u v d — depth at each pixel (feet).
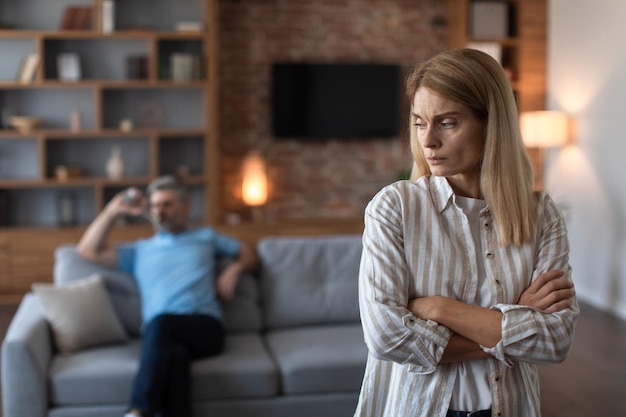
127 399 10.89
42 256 21.71
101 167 23.13
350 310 13.09
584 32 21.27
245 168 24.20
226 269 12.75
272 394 11.10
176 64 22.31
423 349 4.86
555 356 4.85
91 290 12.07
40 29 22.35
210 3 22.25
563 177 22.50
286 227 23.08
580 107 21.59
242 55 24.02
